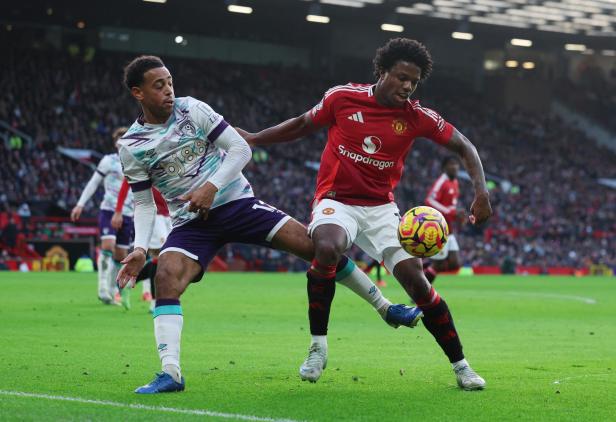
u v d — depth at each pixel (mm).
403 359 8828
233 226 7000
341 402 6141
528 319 14969
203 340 10555
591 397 6500
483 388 6828
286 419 5445
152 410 5656
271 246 7172
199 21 57500
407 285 6984
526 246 48500
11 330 11312
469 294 23297
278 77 58344
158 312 6637
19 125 44531
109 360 8359
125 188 14180
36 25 53312
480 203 6992
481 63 65188
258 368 7973
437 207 17031
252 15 57500
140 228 6977
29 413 5484
